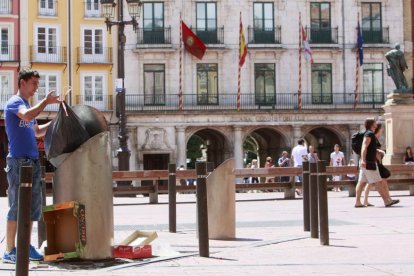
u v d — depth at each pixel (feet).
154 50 160.15
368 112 163.43
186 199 82.53
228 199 37.24
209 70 163.63
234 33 164.25
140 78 160.56
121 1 105.40
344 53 167.12
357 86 163.02
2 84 157.89
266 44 164.04
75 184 28.14
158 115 158.92
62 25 160.56
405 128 86.43
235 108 162.81
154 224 47.65
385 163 87.20
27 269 22.89
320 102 165.99
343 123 163.32
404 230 40.52
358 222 45.65
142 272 26.48
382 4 168.66
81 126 28.17
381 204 62.95
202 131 171.42
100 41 161.58
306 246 33.91
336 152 105.09
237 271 26.76
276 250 32.68
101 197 28.27
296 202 71.31
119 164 106.63
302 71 165.58
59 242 28.60
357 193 60.34
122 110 106.83
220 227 37.14
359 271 26.50
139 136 158.61
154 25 161.89
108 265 27.99
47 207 28.07
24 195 22.90
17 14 158.71
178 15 162.40
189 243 36.11
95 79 161.27
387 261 28.96
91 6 161.79
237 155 160.76
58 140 28.12
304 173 41.01
